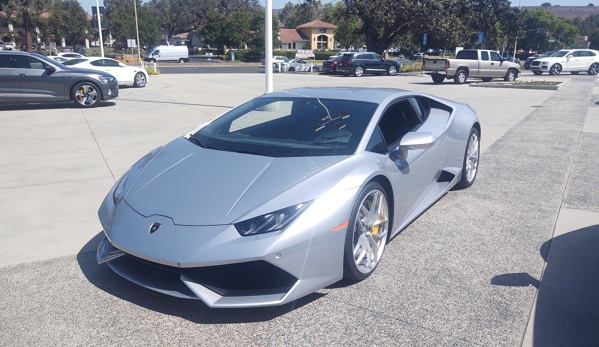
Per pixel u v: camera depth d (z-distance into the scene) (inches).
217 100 554.3
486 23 1620.3
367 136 141.5
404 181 150.0
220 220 110.2
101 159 266.7
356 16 1553.9
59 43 3363.7
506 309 117.0
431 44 1855.3
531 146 301.6
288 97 170.2
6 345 104.7
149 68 1175.0
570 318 113.3
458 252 149.3
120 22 2549.2
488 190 211.8
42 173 239.1
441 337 106.3
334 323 112.0
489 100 577.6
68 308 119.0
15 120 400.5
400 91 176.9
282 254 106.5
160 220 114.2
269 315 115.5
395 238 160.4
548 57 1208.2
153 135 335.9
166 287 113.9
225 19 2335.1
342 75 1222.3
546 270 136.9
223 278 108.7
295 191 116.0
